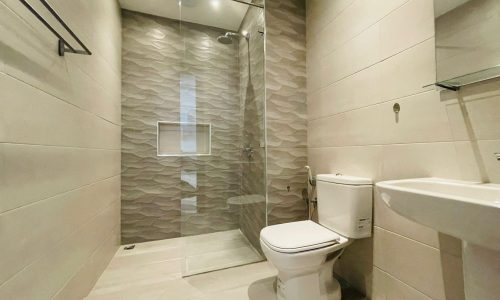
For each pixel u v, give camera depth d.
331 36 1.68
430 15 1.02
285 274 1.26
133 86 2.30
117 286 1.50
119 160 2.16
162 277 1.62
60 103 1.06
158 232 2.35
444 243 0.97
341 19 1.58
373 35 1.32
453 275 0.94
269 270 1.72
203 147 2.25
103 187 1.68
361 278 1.42
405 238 1.14
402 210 0.83
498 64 0.80
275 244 1.17
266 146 1.90
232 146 2.31
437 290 1.00
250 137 2.15
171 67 2.44
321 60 1.80
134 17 2.32
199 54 2.25
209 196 2.22
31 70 0.86
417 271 1.08
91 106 1.45
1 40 0.71
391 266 1.22
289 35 1.96
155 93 2.38
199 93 2.25
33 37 0.87
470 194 0.80
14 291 0.75
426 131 1.05
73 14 1.21
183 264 1.80
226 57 2.30
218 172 2.26
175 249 2.12
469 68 0.87
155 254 2.00
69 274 1.14
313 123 1.92
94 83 1.50
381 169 1.28
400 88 1.17
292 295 1.23
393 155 1.21
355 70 1.46
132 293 1.43
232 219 2.25
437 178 1.00
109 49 1.85
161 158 2.38
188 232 2.12
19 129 0.79
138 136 2.31
